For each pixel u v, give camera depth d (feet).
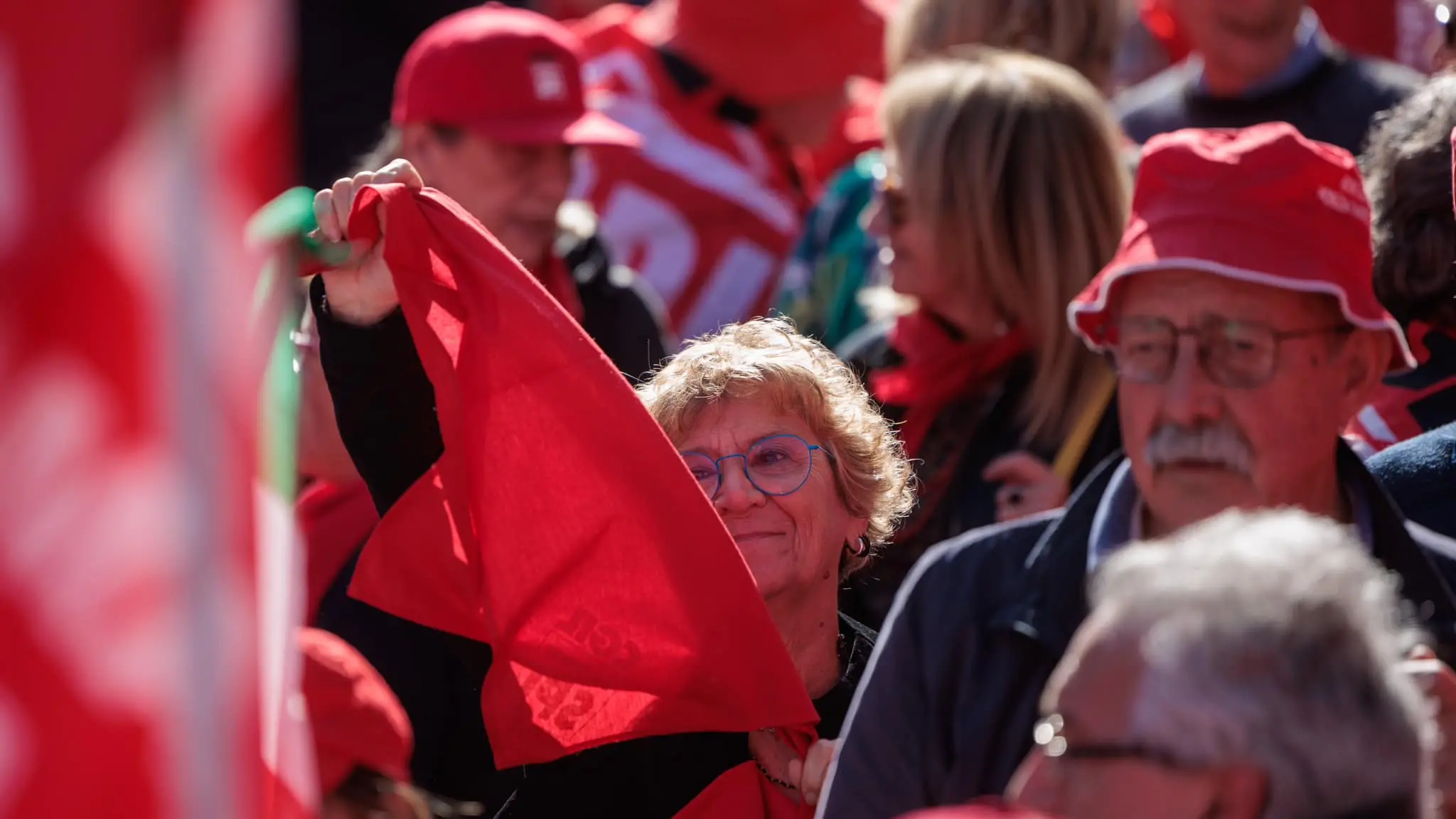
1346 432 35.50
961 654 27.81
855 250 54.60
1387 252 34.37
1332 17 61.36
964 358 40.81
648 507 28.37
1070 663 19.03
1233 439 28.04
